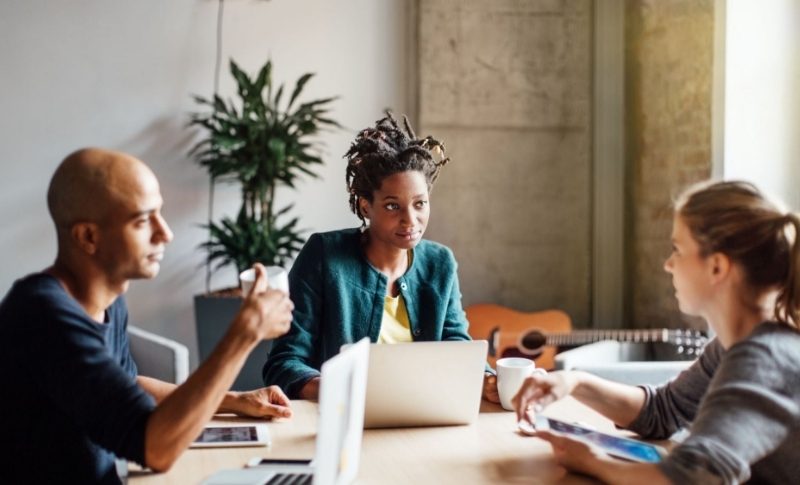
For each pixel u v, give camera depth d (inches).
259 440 71.0
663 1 165.3
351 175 95.0
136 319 173.3
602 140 181.5
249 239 161.6
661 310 169.9
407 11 180.4
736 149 148.6
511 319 168.6
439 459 67.4
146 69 171.5
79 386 57.6
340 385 54.1
